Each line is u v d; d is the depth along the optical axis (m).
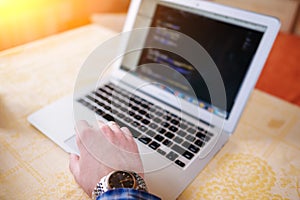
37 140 0.51
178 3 0.63
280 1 1.63
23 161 0.47
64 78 0.70
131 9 0.68
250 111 0.65
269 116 0.64
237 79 0.56
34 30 1.02
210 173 0.48
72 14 1.16
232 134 0.57
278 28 0.52
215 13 0.59
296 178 0.49
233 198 0.44
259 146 0.55
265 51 0.53
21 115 0.57
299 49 1.24
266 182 0.47
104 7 1.34
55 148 0.50
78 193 0.43
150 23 0.67
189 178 0.46
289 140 0.57
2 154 0.48
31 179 0.44
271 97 0.71
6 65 0.73
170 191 0.44
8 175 0.45
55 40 0.87
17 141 0.51
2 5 0.88
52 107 0.58
